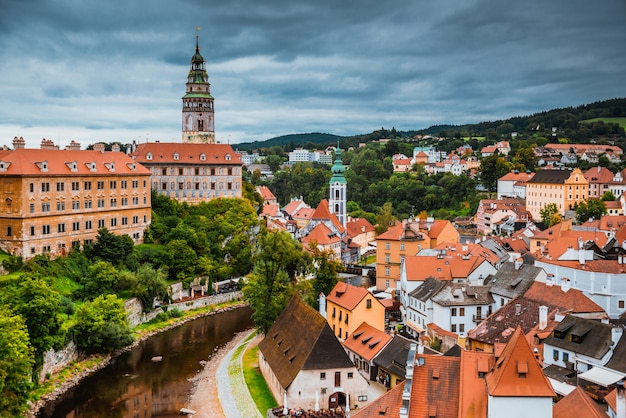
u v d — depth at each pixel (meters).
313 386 102.62
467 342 121.81
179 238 196.75
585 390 86.00
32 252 163.12
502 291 134.88
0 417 91.75
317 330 105.56
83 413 107.81
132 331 144.75
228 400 112.50
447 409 73.50
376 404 78.00
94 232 183.88
